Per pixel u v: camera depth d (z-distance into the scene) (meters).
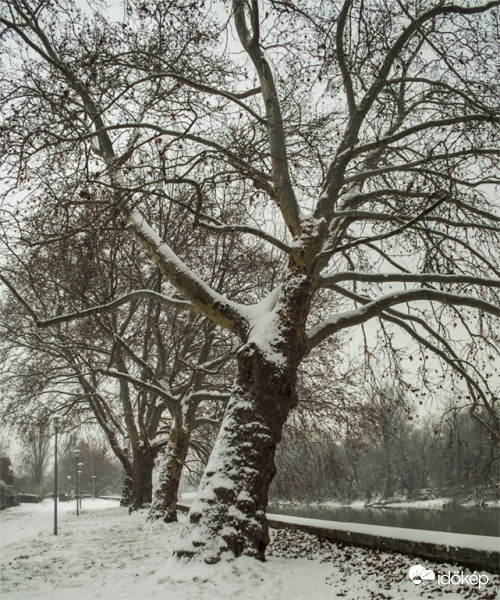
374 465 39.50
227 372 20.55
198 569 7.46
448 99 11.75
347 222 12.22
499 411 12.91
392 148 12.31
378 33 10.65
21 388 24.11
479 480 12.80
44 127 10.95
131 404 25.89
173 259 10.91
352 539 9.33
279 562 8.21
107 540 13.14
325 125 12.56
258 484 8.56
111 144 13.22
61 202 10.81
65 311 15.96
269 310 10.25
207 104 11.22
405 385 14.08
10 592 7.39
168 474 16.78
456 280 10.39
